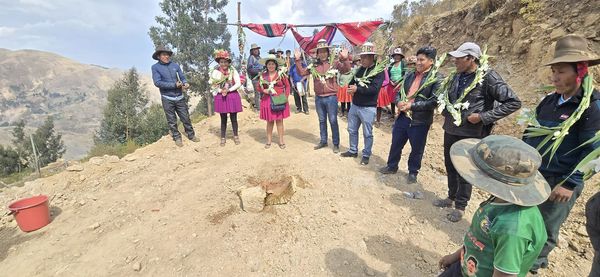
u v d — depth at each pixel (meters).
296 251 3.33
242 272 3.09
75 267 3.29
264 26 11.06
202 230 3.76
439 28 10.38
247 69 9.59
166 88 6.27
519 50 6.58
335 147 6.00
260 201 4.03
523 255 1.48
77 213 4.34
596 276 1.89
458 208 3.73
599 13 5.33
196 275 3.08
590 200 1.92
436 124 7.13
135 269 3.19
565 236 3.28
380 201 4.27
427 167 5.39
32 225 3.96
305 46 10.97
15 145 45.00
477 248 1.64
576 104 2.26
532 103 5.52
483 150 1.55
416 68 4.34
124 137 34.56
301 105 9.74
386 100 7.45
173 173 5.45
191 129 6.86
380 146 6.48
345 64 5.63
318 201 4.25
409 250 3.31
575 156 2.30
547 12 6.32
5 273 3.28
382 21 10.66
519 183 1.43
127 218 4.13
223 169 5.42
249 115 9.02
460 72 3.51
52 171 13.68
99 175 5.40
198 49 28.89
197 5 29.50
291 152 6.11
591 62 2.19
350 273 3.02
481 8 8.52
